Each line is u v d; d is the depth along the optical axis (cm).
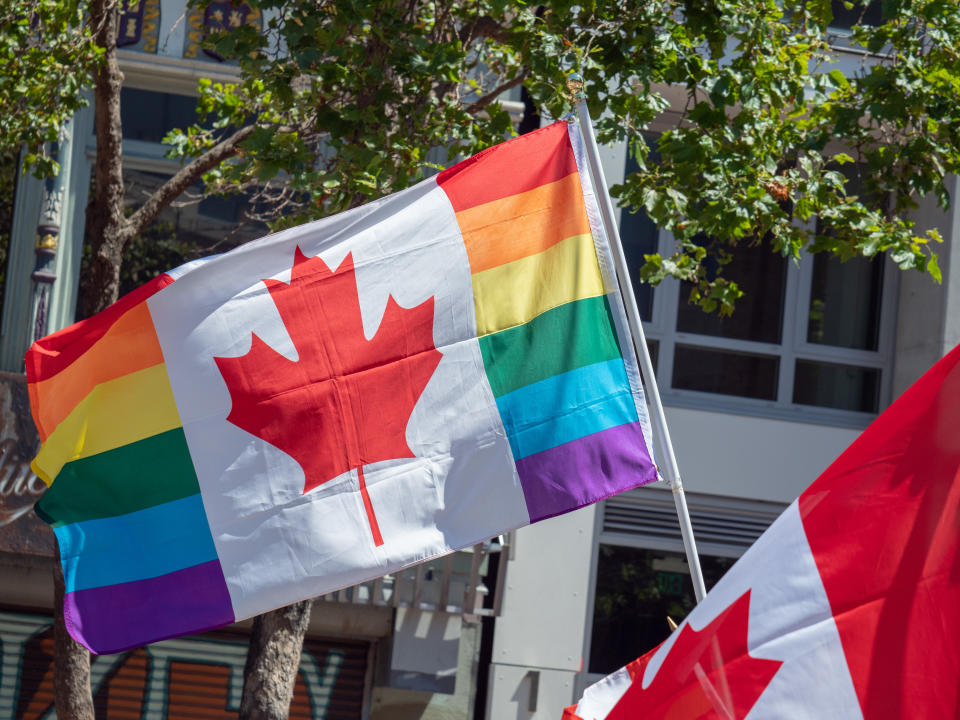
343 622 984
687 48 700
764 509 1083
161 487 430
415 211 459
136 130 1029
